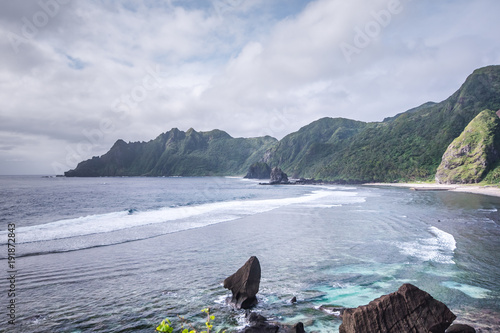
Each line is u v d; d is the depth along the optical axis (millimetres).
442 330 6484
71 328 8016
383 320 6395
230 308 9375
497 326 7785
